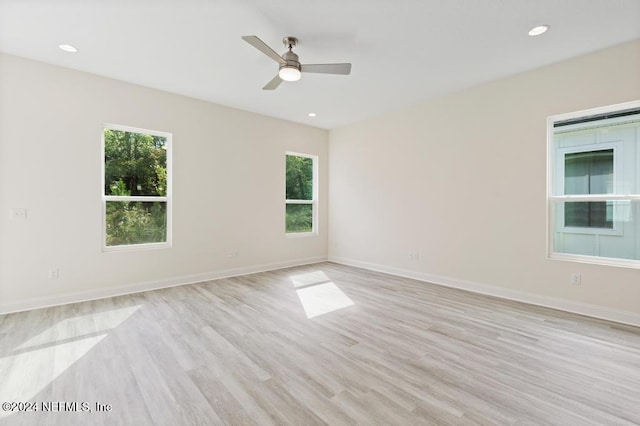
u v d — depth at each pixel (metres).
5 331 2.70
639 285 2.87
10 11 2.40
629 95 2.90
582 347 2.44
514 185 3.67
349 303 3.52
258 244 5.15
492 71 3.53
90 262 3.60
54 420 1.60
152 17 2.49
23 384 1.92
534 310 3.30
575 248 3.38
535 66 3.40
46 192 3.33
